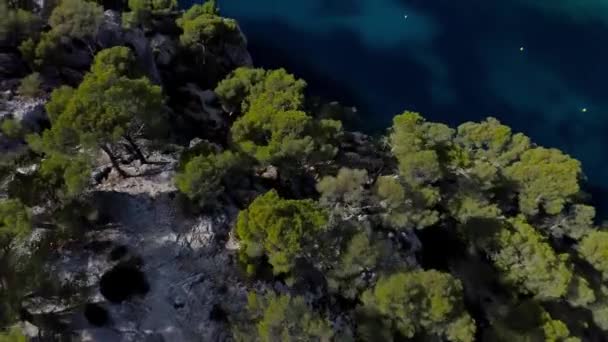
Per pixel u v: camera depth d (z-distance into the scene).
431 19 87.19
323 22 84.69
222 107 55.56
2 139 37.12
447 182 48.00
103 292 30.70
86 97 32.84
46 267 27.77
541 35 86.31
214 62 63.38
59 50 45.47
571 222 51.78
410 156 43.50
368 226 37.09
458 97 79.12
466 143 57.31
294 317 27.97
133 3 59.12
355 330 33.22
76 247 31.95
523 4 89.69
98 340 28.88
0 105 40.69
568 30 86.75
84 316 29.31
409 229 43.34
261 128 40.44
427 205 41.16
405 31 85.06
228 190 40.62
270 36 81.81
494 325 37.84
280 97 44.16
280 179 44.56
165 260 33.69
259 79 50.22
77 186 29.89
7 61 44.38
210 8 64.88
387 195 39.22
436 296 30.52
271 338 27.38
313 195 44.84
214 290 32.97
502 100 79.25
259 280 34.03
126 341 29.52
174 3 65.62
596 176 72.19
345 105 75.12
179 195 37.28
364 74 79.69
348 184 38.78
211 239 35.56
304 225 30.75
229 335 31.48
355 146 52.56
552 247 47.16
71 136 31.52
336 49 82.06
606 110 78.62
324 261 32.38
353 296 33.44
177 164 40.44
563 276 39.91
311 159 40.06
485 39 85.19
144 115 35.09
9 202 25.81
